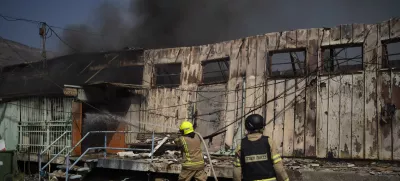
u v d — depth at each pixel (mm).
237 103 12555
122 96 15016
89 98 13938
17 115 15328
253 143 4406
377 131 10203
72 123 13273
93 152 14156
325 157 10805
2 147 13164
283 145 11492
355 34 10930
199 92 13492
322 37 11422
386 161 9984
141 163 9938
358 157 10344
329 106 11008
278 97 11836
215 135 12578
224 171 8828
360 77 10672
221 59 13445
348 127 10625
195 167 6562
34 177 12883
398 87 10070
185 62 14094
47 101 14336
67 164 10008
